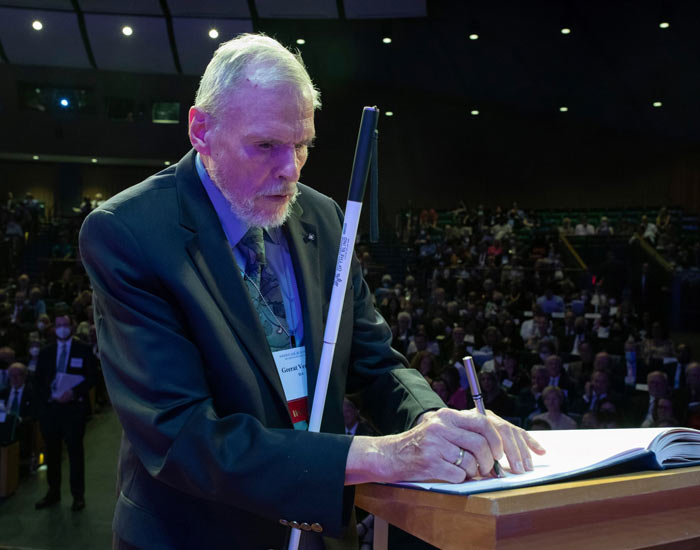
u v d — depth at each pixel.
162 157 20.34
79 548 4.87
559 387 5.75
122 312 0.94
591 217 19.55
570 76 17.67
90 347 5.71
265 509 0.83
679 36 14.64
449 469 0.76
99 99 20.02
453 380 5.69
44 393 5.61
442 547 0.69
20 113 20.02
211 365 0.95
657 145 20.02
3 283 15.29
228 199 0.98
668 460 0.79
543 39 16.20
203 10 17.83
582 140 20.64
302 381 1.06
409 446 0.79
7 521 5.33
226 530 0.97
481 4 15.57
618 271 12.91
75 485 5.57
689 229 18.25
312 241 1.15
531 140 20.86
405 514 0.77
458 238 16.70
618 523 0.70
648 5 13.91
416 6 16.34
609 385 5.76
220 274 1.00
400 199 21.14
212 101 0.94
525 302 10.71
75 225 18.30
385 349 1.18
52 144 20.20
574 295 10.88
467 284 11.97
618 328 8.66
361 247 14.45
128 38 18.69
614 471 0.77
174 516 0.98
